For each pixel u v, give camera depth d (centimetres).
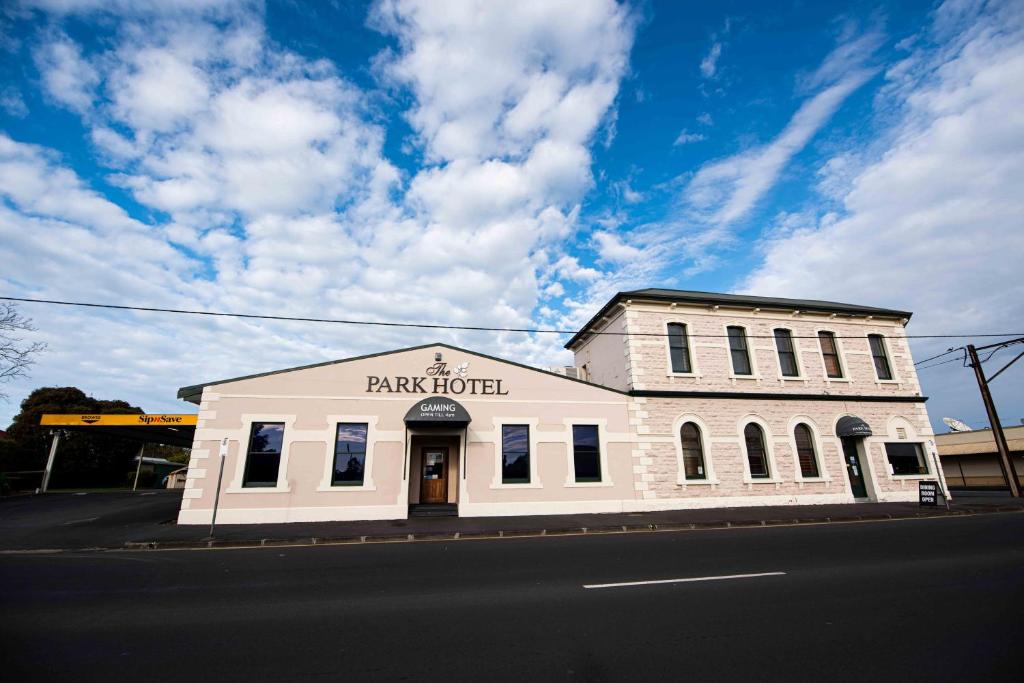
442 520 1537
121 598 700
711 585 744
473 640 527
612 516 1625
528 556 996
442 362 1736
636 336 1941
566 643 516
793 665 459
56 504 2239
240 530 1353
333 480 1573
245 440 1550
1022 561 905
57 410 4234
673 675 438
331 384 1642
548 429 1758
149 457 5028
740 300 2103
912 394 2175
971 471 3653
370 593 720
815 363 2098
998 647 496
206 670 455
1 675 440
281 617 610
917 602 652
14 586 772
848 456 2066
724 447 1895
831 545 1090
